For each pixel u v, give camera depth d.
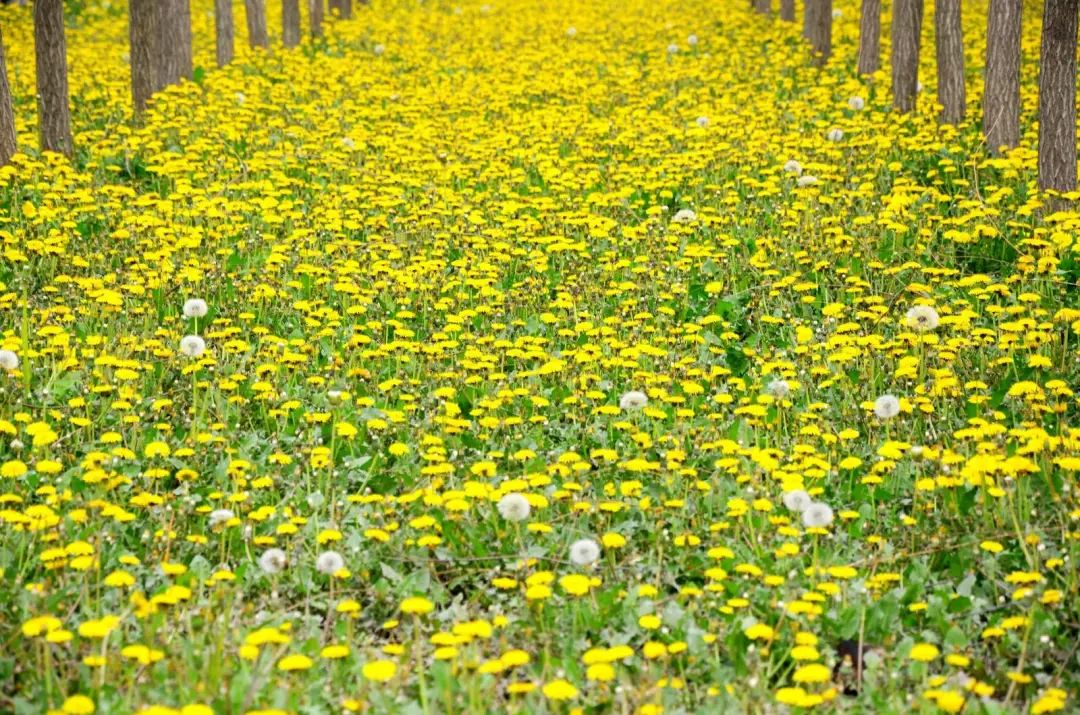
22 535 6.29
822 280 10.87
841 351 8.73
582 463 7.10
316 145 16.03
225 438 7.83
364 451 7.87
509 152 16.22
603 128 17.55
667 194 13.27
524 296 10.61
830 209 12.80
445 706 5.12
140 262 11.05
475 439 7.84
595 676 4.89
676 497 7.07
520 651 5.10
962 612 5.97
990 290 9.70
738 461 7.25
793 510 6.53
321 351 9.53
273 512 6.48
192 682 5.17
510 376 8.98
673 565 6.48
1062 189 12.18
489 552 6.66
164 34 19.89
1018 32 14.76
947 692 4.96
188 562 6.46
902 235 11.61
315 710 5.07
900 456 7.00
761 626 5.36
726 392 8.69
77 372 8.52
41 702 5.08
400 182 14.48
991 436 7.45
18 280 10.35
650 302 10.62
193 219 12.69
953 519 6.75
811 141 15.05
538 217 13.27
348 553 6.48
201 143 15.30
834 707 5.14
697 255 10.99
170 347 9.25
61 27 14.83
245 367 9.03
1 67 13.91
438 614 6.06
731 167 14.73
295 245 11.88
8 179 13.24
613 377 9.05
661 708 4.87
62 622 5.60
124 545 6.59
